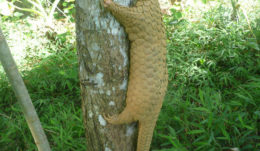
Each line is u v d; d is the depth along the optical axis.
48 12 3.14
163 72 1.26
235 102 1.66
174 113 1.73
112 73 1.24
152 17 1.17
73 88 2.18
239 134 1.55
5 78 2.12
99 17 1.16
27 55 2.54
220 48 2.09
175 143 1.52
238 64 2.02
